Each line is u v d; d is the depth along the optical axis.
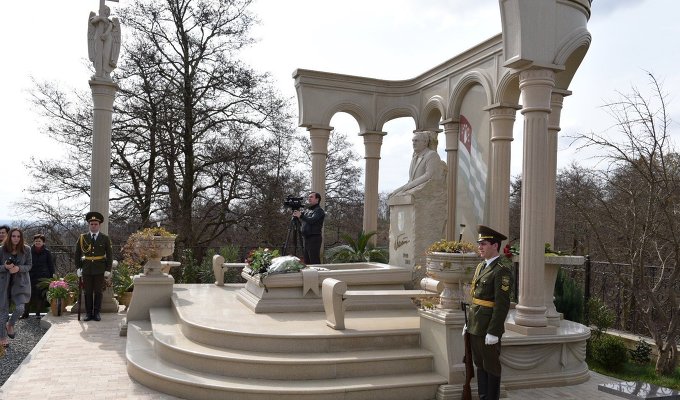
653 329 8.31
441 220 10.76
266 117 20.81
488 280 5.70
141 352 7.49
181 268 18.45
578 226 16.89
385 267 9.90
